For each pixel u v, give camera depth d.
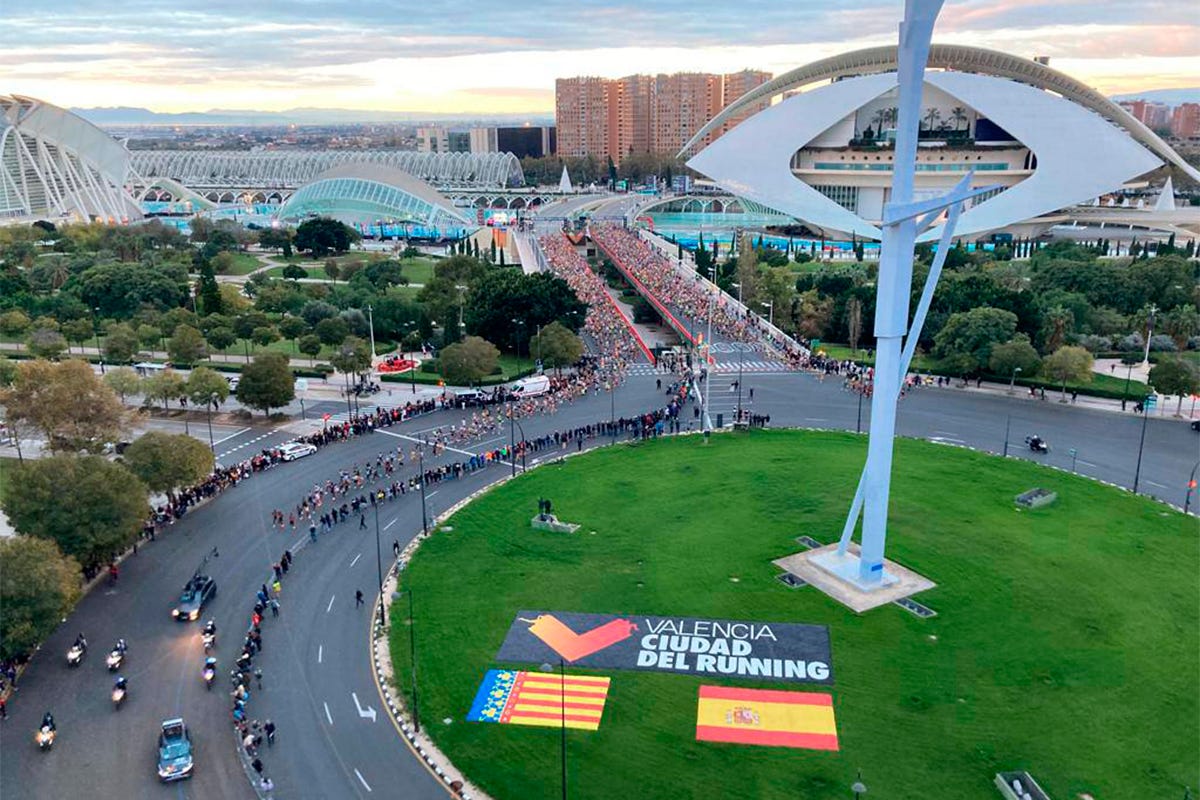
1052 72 183.75
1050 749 46.28
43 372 81.81
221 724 49.91
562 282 140.88
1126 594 61.53
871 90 191.62
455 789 43.94
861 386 112.12
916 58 52.50
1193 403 104.12
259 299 159.38
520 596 62.50
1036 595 61.59
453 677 53.38
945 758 45.72
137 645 57.94
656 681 52.69
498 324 135.12
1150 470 85.06
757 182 194.62
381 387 118.88
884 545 65.31
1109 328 134.00
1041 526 72.31
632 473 85.19
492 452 91.38
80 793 44.62
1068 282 151.12
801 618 59.16
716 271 180.75
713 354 130.38
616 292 191.25
